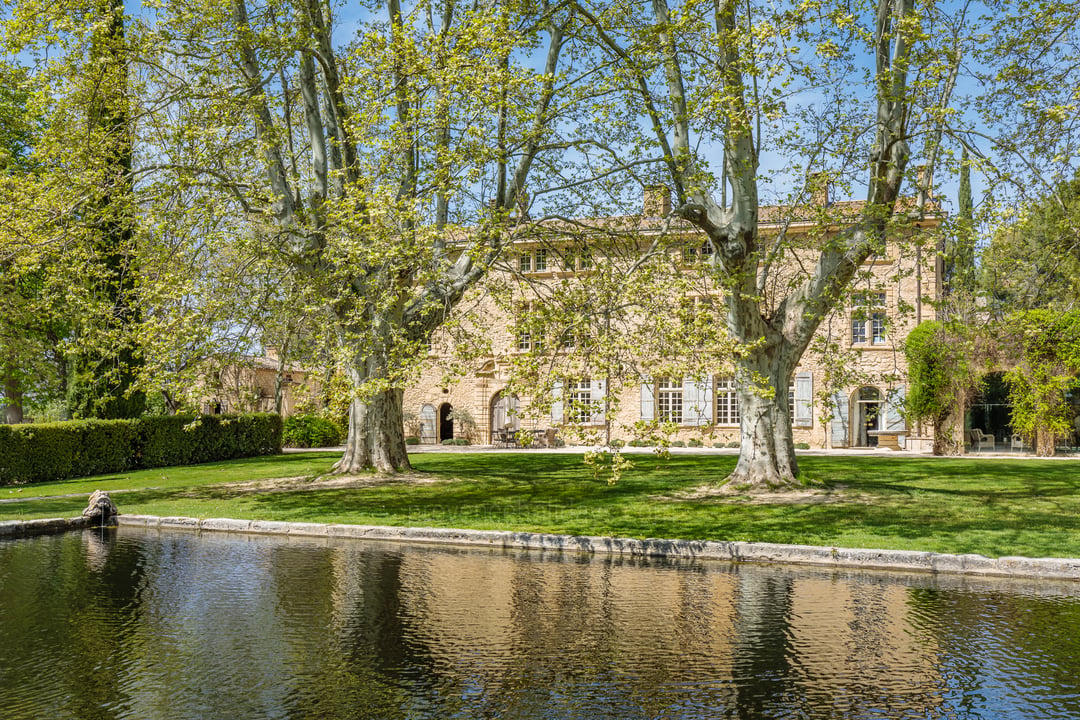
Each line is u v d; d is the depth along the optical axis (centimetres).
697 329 1128
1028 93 1377
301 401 1366
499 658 616
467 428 3788
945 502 1459
